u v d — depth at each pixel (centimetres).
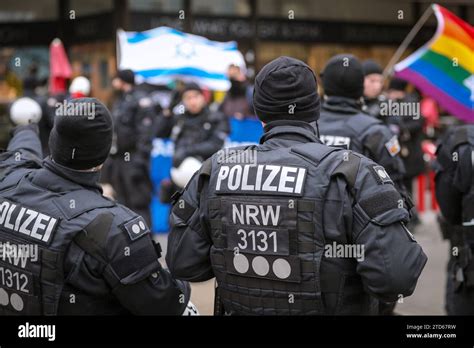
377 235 229
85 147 246
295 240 237
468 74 547
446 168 364
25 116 339
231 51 866
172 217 269
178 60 834
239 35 1114
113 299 247
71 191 248
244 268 246
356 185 235
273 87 255
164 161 832
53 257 237
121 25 1019
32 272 241
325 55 1194
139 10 1032
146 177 722
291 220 237
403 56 1251
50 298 240
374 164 240
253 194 244
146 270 242
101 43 1044
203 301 512
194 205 264
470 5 1268
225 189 251
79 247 238
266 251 241
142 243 243
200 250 262
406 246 232
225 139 646
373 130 399
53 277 239
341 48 1205
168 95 923
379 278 228
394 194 235
